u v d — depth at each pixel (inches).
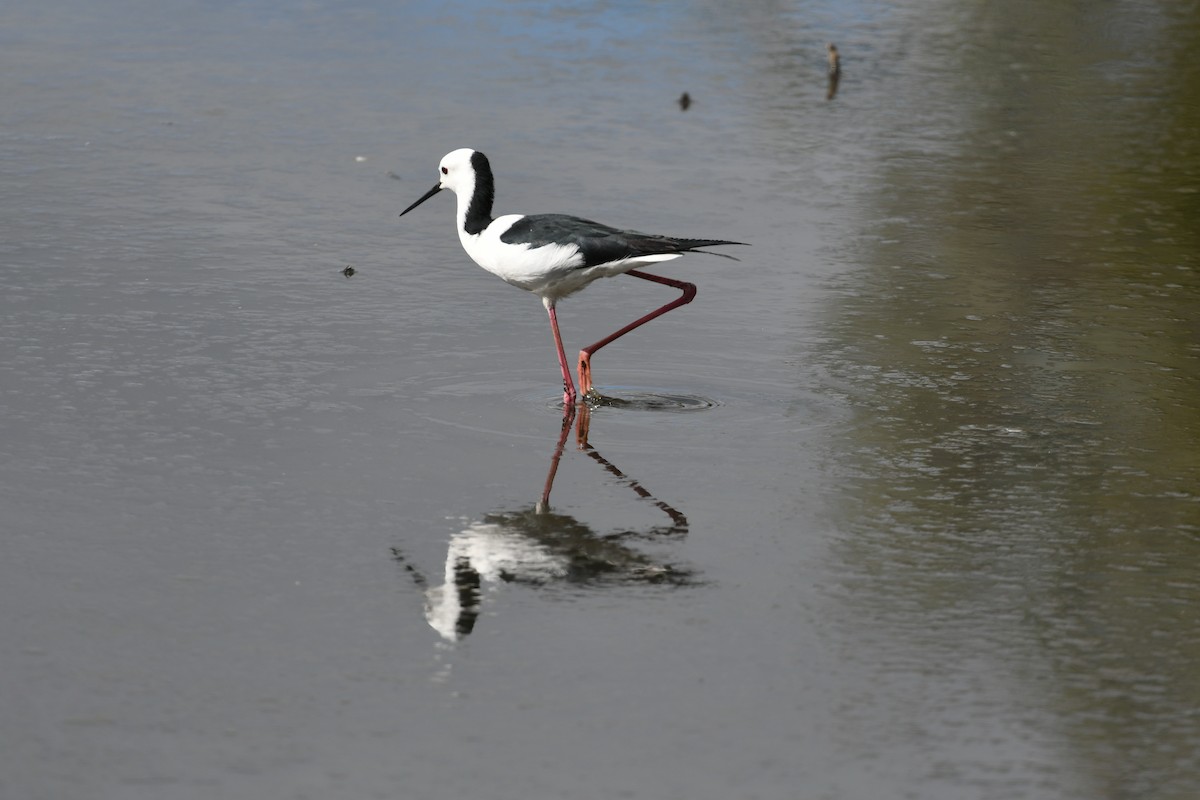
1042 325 555.8
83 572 358.6
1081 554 381.4
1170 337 545.3
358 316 550.3
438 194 697.0
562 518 397.4
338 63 892.6
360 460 429.1
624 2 1043.9
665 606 351.9
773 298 582.2
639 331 547.2
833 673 324.2
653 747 296.2
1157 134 808.9
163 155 727.7
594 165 733.3
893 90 879.7
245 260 601.6
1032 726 306.2
